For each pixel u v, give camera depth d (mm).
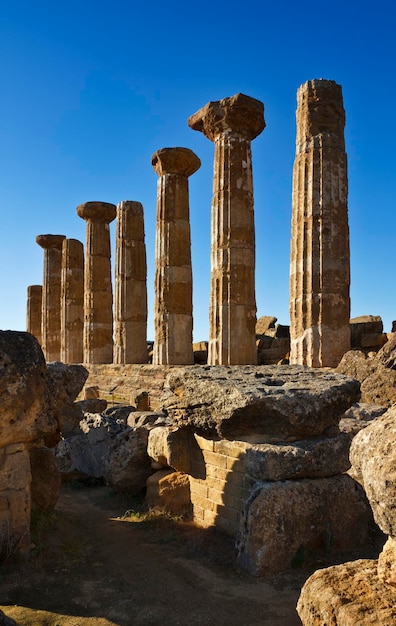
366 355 11781
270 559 5719
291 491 5992
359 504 6391
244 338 15312
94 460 10297
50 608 5031
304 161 13641
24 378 5906
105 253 27359
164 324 19594
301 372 7836
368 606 3211
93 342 26578
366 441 3396
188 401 7238
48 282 33969
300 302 13492
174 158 19750
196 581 5637
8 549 5828
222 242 15523
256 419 6559
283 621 4758
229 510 6809
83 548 6582
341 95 13766
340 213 13445
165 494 7812
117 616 4898
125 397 20875
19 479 5988
